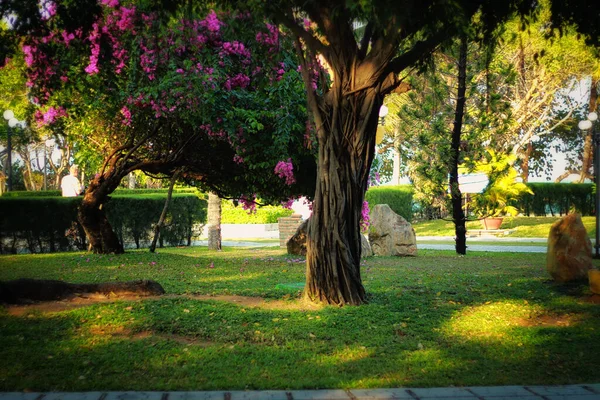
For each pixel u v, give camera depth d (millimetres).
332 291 8352
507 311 8180
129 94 12852
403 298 9078
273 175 14703
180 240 24781
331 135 8227
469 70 17859
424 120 18031
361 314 7695
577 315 8133
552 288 10242
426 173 18641
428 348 6496
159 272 12516
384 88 8258
